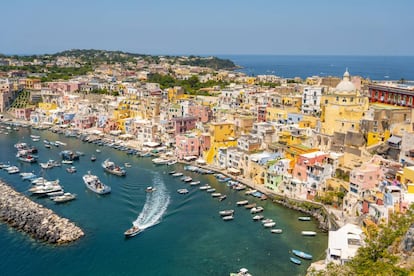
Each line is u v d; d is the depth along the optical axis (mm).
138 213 163125
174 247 136875
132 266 126062
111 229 149125
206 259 129750
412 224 94625
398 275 77562
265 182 192000
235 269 123938
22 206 161875
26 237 143250
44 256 131125
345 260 109875
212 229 149750
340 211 157375
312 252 132625
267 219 156500
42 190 182500
